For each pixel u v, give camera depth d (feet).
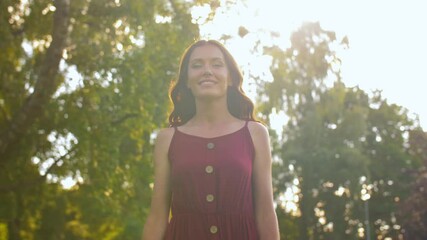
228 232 12.01
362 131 168.25
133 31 60.39
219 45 12.92
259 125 12.71
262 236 12.35
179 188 12.26
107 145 61.57
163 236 12.60
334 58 100.37
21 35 58.08
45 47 59.62
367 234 181.68
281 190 173.06
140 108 62.28
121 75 60.90
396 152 200.95
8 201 63.62
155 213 12.61
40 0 56.95
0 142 54.34
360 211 184.55
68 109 59.72
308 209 177.99
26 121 53.83
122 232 90.63
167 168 12.65
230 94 13.16
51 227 75.77
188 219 12.12
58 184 65.05
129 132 63.82
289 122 163.94
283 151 168.35
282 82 87.92
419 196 161.99
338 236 180.24
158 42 61.16
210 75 12.62
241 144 12.43
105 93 60.18
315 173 167.94
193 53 12.96
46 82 53.01
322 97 133.28
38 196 64.54
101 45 60.75
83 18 58.80
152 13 59.82
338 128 167.73
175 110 13.47
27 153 59.77
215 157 12.23
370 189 202.49
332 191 178.70
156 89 63.62
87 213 75.10
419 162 194.59
